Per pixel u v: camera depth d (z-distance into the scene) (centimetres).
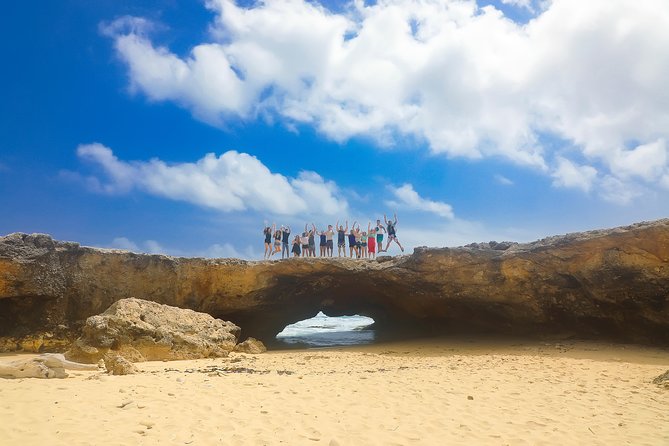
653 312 1616
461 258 1905
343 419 685
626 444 600
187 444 564
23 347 1736
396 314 2572
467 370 1188
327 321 5253
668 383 953
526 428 661
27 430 585
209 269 2117
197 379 992
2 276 1684
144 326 1559
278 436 605
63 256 1844
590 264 1659
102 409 697
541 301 1858
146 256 2006
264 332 2497
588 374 1122
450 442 597
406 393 862
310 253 2353
